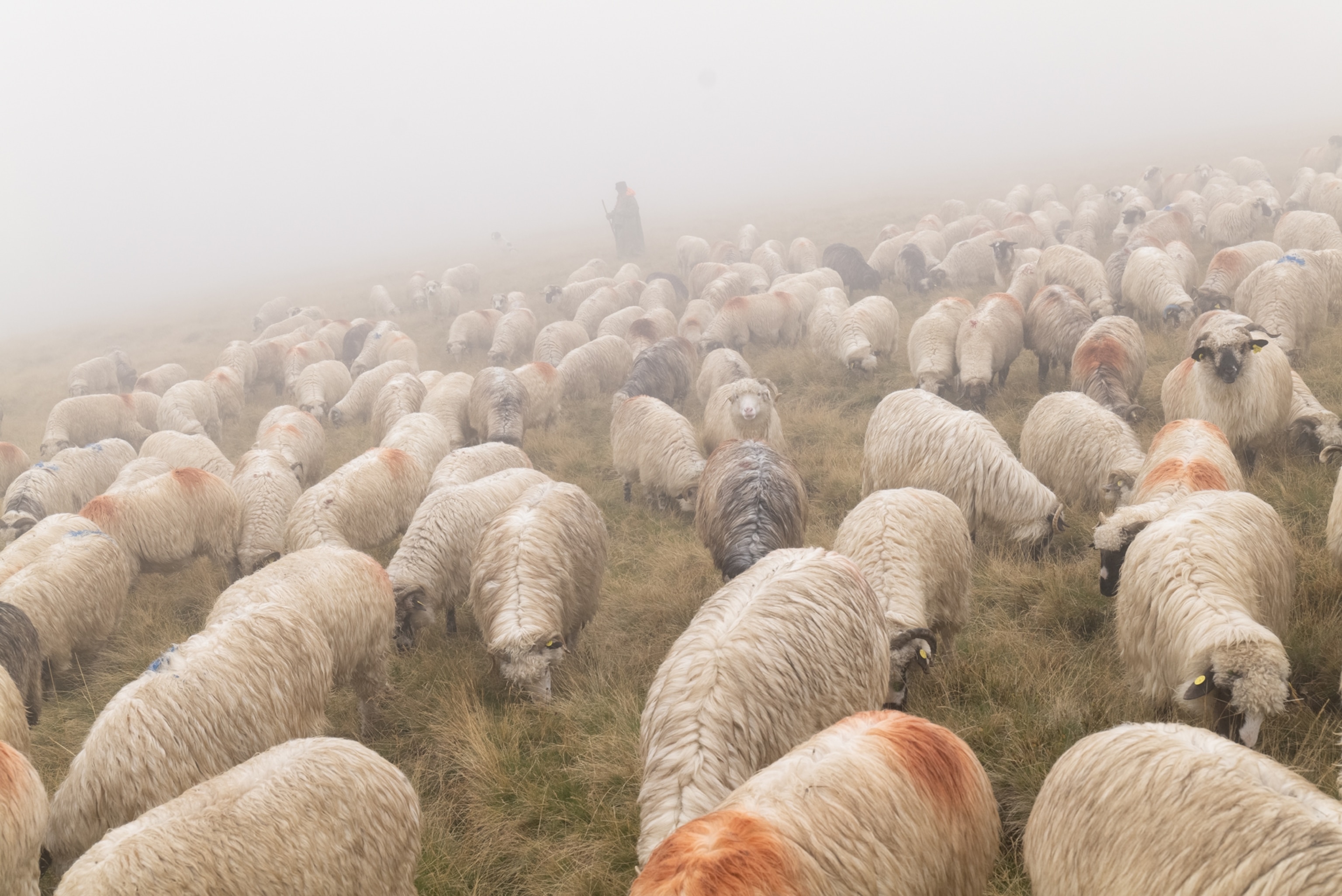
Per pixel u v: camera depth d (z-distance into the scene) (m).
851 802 2.85
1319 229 13.38
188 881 3.12
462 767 5.24
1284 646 4.81
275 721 4.67
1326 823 2.41
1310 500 6.39
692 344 14.59
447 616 7.33
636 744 5.04
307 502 8.03
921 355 11.62
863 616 4.36
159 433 12.14
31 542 7.48
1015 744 4.43
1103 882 2.77
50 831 4.20
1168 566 4.41
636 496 10.05
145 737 4.19
